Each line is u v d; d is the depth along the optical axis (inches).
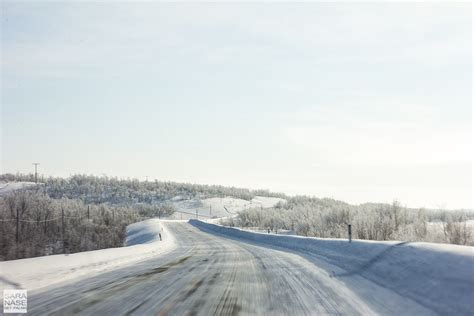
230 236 2111.2
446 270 317.1
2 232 3206.2
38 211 3964.1
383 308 299.7
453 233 822.5
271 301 329.7
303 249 922.1
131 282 445.4
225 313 286.5
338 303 319.0
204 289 392.8
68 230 3843.5
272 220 3331.7
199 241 1713.8
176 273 532.7
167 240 1533.0
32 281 429.7
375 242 553.9
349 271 501.7
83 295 359.9
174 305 314.3
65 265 524.7
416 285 333.7
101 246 3563.0
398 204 1199.6
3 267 432.8
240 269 573.0
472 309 253.9
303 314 283.6
